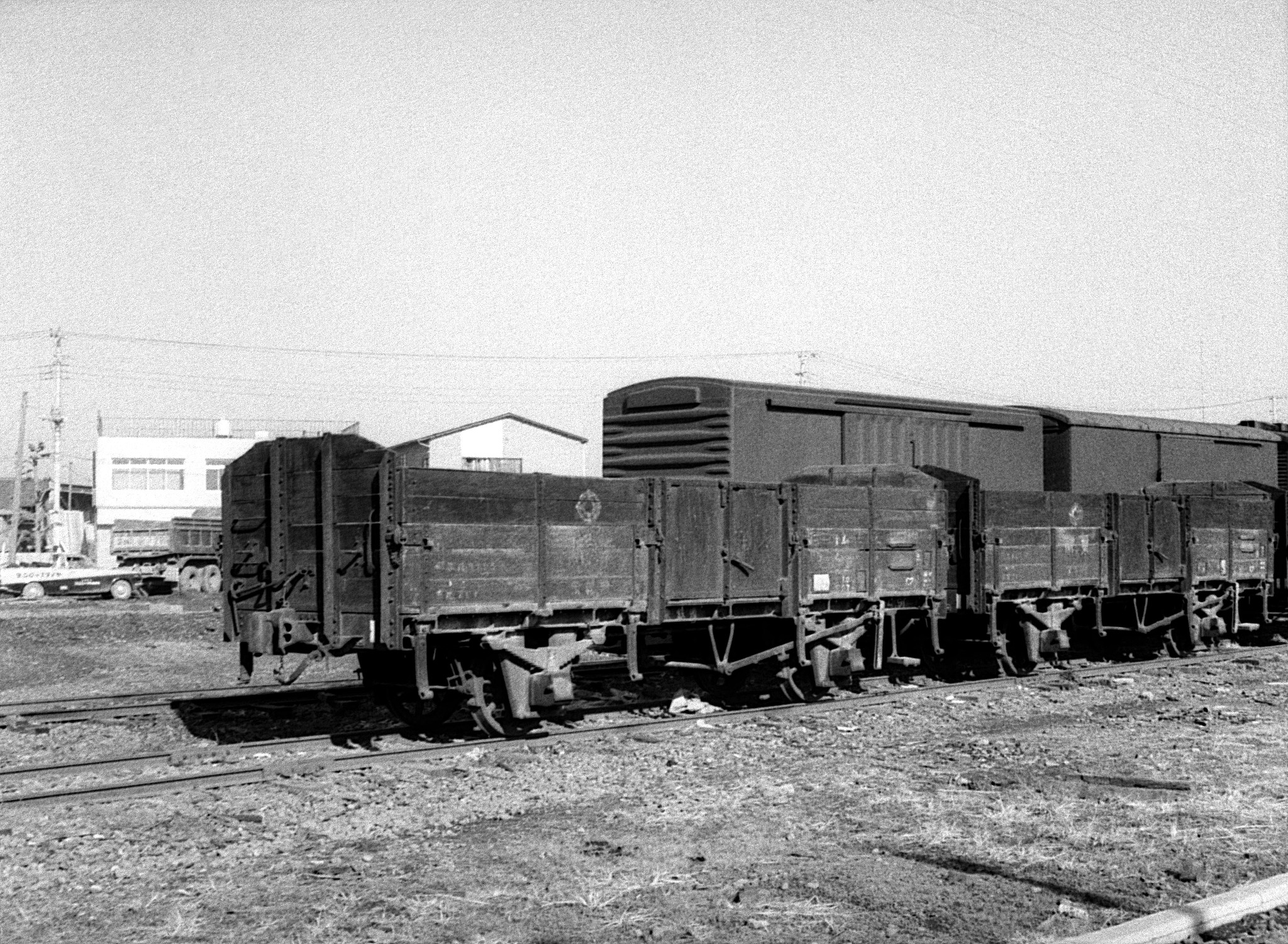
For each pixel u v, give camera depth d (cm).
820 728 1307
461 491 1125
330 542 1156
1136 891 699
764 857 782
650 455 1773
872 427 1845
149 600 4247
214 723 1380
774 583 1421
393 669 1238
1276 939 624
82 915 675
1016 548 1712
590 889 709
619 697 1583
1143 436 2366
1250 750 1150
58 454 7188
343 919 657
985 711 1441
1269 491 2394
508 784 1026
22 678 1964
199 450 6556
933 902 680
